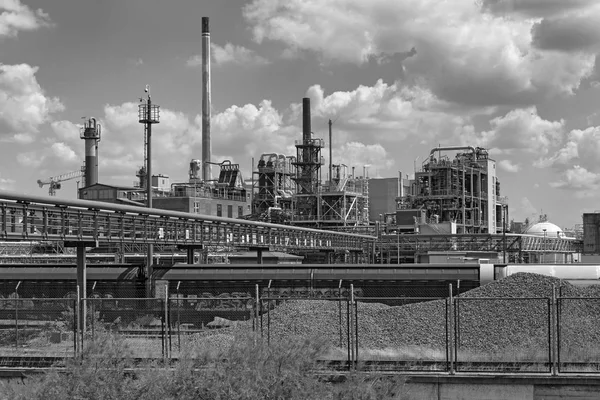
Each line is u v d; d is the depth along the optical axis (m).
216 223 64.44
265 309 47.28
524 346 30.02
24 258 82.56
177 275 50.53
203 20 138.38
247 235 78.00
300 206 125.50
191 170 139.25
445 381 25.91
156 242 53.34
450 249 97.81
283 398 19.36
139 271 51.41
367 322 33.50
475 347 30.97
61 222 42.28
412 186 149.12
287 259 92.06
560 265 46.25
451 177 125.88
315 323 33.59
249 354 20.11
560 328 29.16
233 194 135.88
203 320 45.44
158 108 59.09
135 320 44.00
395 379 21.52
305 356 20.84
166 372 20.08
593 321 32.16
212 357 20.58
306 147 128.00
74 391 19.41
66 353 28.31
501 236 95.00
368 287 48.28
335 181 134.12
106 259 88.19
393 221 134.38
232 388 19.33
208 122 138.25
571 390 25.59
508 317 32.69
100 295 50.75
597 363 27.59
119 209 47.22
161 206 118.81
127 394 19.50
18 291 51.47
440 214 124.00
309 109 129.88
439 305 34.16
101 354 20.48
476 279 46.66
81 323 31.94
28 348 33.16
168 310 30.11
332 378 25.36
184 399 19.45
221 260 86.75
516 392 25.80
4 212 38.25
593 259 95.81
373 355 28.86
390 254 103.25
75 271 51.28
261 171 130.12
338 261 108.62
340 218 123.62
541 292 35.38
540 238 106.88
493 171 140.88
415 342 31.89
